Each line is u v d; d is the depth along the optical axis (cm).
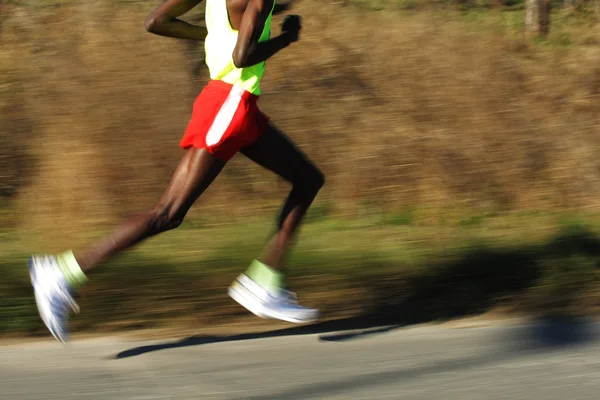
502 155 984
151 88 921
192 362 515
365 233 855
